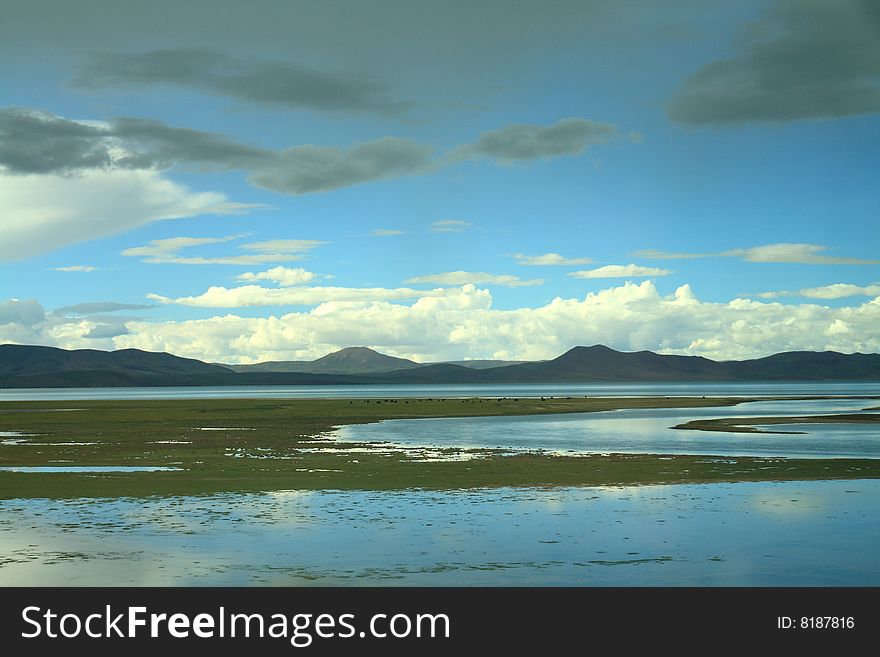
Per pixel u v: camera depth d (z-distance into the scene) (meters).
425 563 24.86
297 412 116.69
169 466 47.62
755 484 40.09
